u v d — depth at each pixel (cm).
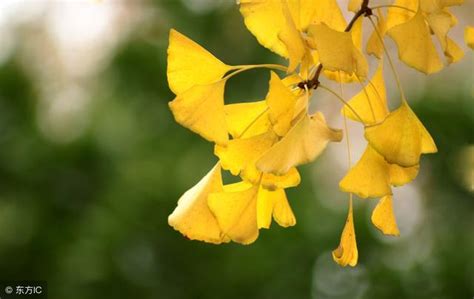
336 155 468
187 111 205
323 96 429
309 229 386
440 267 399
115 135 432
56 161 426
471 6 439
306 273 383
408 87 444
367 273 391
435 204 429
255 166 201
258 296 382
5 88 450
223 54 446
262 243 383
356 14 209
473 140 420
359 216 392
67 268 401
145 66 440
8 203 421
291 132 202
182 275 386
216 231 206
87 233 402
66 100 468
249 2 207
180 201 209
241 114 209
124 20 461
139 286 388
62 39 498
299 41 204
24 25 499
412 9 211
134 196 390
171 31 208
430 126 423
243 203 205
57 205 422
